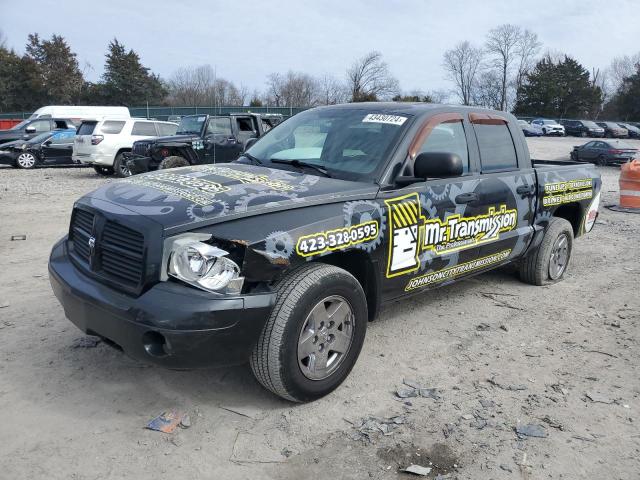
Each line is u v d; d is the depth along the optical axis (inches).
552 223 228.1
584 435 125.1
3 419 125.6
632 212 453.4
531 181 207.5
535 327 188.5
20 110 2824.8
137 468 110.7
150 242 116.8
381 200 147.6
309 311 126.6
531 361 162.4
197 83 2908.5
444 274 172.7
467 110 187.2
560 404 138.3
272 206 129.0
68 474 108.3
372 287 150.0
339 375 138.6
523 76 3090.6
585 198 244.7
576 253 301.4
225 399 136.3
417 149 160.7
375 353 164.6
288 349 124.0
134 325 114.0
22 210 396.5
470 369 156.2
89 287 126.0
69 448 116.1
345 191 143.0
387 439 121.7
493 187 186.4
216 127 565.0
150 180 146.0
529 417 132.0
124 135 645.3
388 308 202.7
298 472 110.7
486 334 181.3
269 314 121.9
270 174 153.5
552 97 2910.9
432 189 162.2
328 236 131.8
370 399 138.4
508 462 115.0
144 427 124.0
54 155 771.4
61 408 130.6
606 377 153.5
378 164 153.9
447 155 145.5
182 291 114.9
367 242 141.3
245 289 121.8
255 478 108.7
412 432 124.6
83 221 139.9
